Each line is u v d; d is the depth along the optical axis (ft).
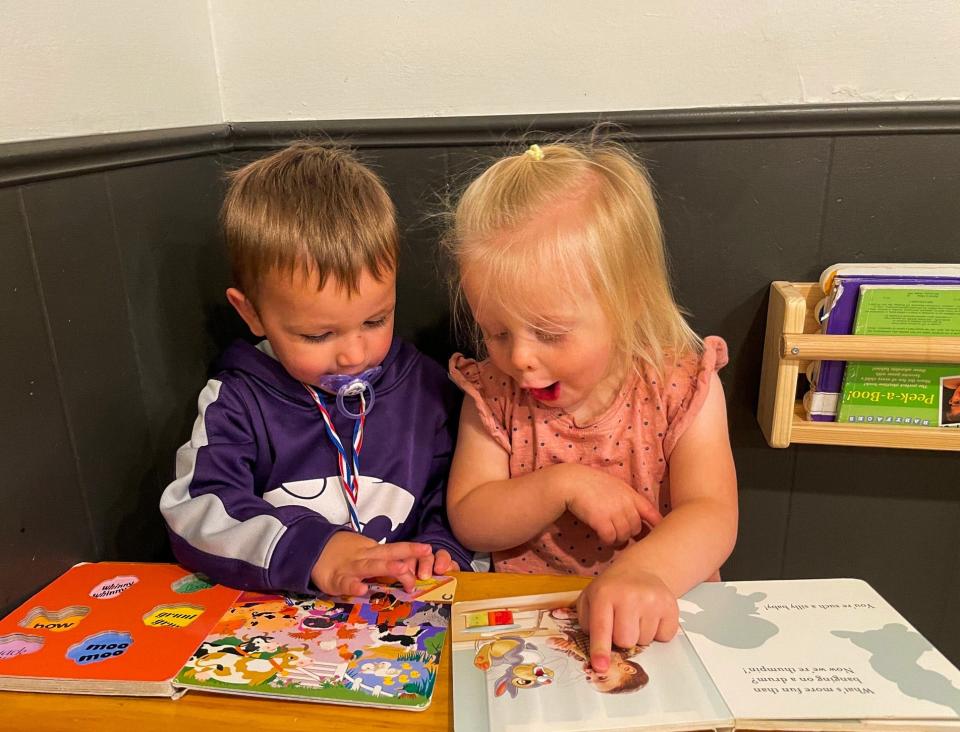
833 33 3.05
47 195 2.33
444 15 3.21
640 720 1.56
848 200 3.20
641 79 3.19
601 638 1.79
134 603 2.14
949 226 3.17
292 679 1.77
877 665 1.72
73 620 2.05
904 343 3.00
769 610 1.97
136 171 2.80
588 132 3.22
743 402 3.54
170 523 2.47
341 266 2.44
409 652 1.87
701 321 3.43
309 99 3.40
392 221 2.68
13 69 2.26
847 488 3.62
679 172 3.24
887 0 2.98
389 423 3.00
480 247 2.40
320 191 2.55
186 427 3.21
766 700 1.61
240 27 3.34
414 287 3.54
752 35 3.08
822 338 3.05
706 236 3.31
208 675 1.79
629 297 2.56
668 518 2.37
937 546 3.66
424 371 3.19
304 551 2.18
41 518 2.33
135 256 2.81
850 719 1.55
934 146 3.09
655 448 2.74
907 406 3.17
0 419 2.15
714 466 2.61
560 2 3.14
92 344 2.57
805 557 3.76
